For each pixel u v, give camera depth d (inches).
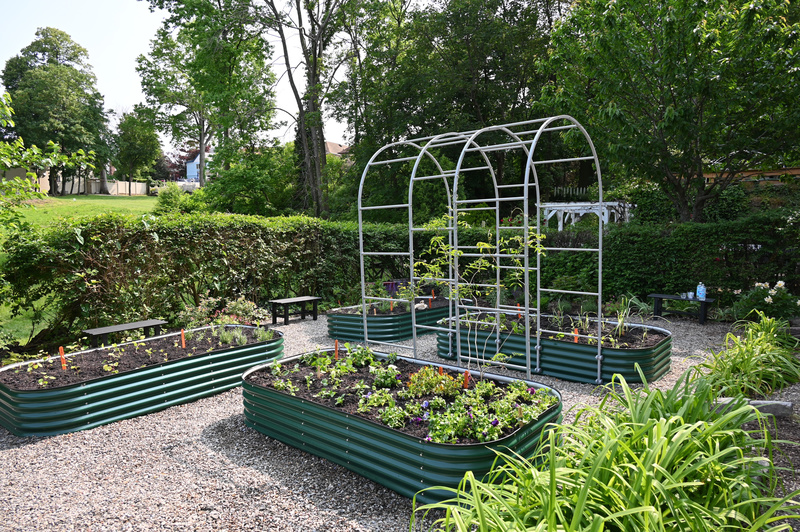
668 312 323.6
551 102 406.9
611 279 356.2
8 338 236.4
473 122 796.0
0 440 151.9
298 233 384.8
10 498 117.0
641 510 65.2
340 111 781.9
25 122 1235.2
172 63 1075.9
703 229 322.3
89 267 255.1
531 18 775.1
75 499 116.0
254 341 216.2
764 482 104.8
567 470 76.0
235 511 109.1
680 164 374.6
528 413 120.4
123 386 166.6
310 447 137.6
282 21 744.3
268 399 148.5
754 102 336.5
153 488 120.6
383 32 792.9
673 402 106.6
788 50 315.3
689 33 324.8
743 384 149.9
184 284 308.8
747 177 458.0
